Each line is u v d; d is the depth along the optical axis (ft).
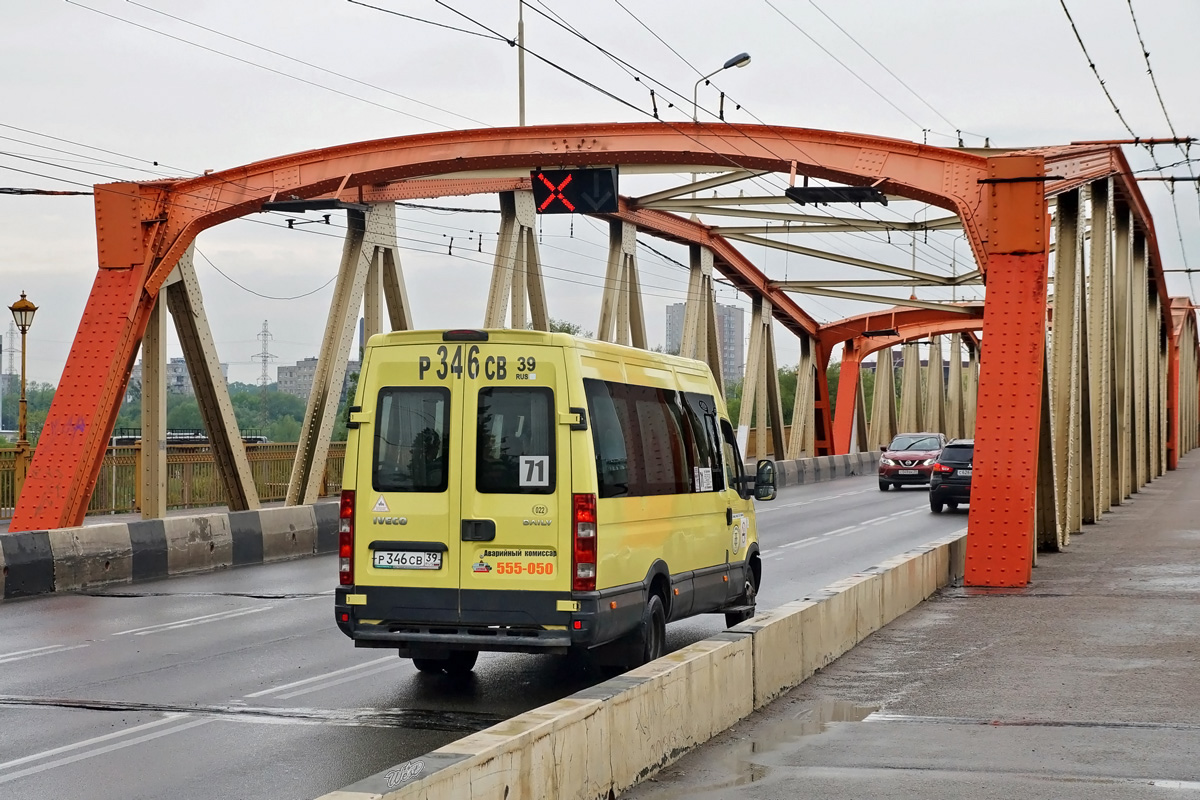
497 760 18.48
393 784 16.46
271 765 25.55
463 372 32.55
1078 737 27.20
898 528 89.92
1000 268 59.26
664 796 22.59
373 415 32.96
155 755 26.48
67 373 69.41
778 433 167.02
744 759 25.35
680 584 37.37
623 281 120.16
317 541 76.59
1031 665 36.17
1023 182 59.26
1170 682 33.53
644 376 36.88
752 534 45.39
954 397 235.61
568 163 71.82
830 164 66.54
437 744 27.40
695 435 40.27
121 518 88.94
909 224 98.73
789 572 62.69
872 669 35.68
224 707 31.45
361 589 32.50
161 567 63.10
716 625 46.26
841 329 192.03
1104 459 100.53
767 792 22.80
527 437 32.04
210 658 38.93
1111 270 96.48
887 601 44.52
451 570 31.96
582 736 21.22
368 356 33.27
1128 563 64.03
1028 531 55.77
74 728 29.07
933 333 204.44
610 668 36.47
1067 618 45.52
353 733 28.48
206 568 66.28
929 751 25.93
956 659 37.27
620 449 34.06
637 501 34.55
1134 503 112.27
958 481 103.71
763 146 68.23
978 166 63.46
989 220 59.82
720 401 43.98
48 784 24.26
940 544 56.34
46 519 66.90
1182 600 50.21
